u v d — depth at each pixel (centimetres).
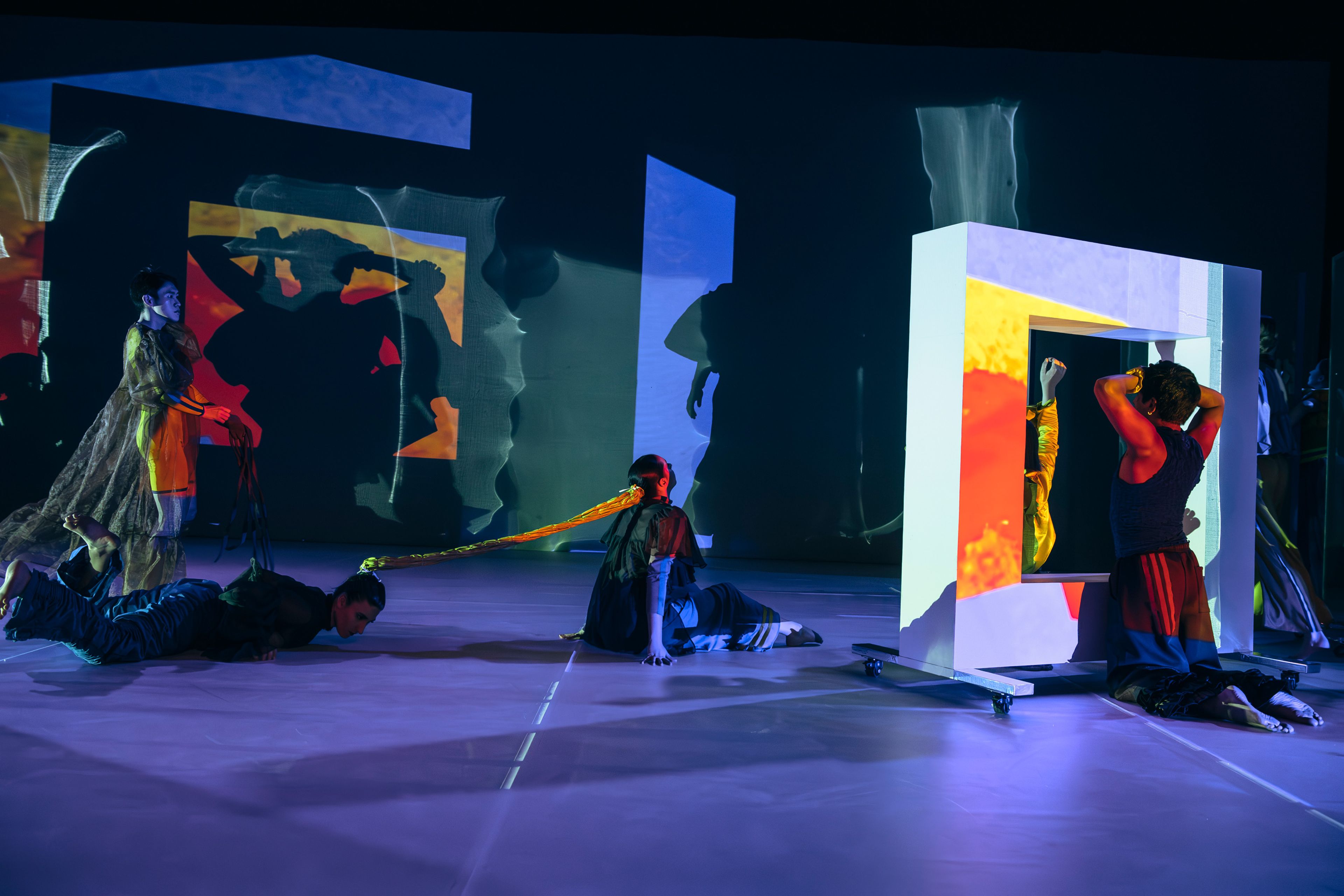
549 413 863
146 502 387
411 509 857
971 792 207
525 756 223
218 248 842
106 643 298
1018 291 315
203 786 195
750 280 870
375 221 853
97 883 149
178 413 386
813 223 870
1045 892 157
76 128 834
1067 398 821
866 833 181
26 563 288
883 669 350
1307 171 855
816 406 870
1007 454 315
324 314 852
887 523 866
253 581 340
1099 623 332
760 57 867
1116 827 188
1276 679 317
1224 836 185
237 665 316
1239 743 255
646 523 361
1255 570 428
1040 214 863
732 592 385
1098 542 820
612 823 181
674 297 870
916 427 326
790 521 870
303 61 848
